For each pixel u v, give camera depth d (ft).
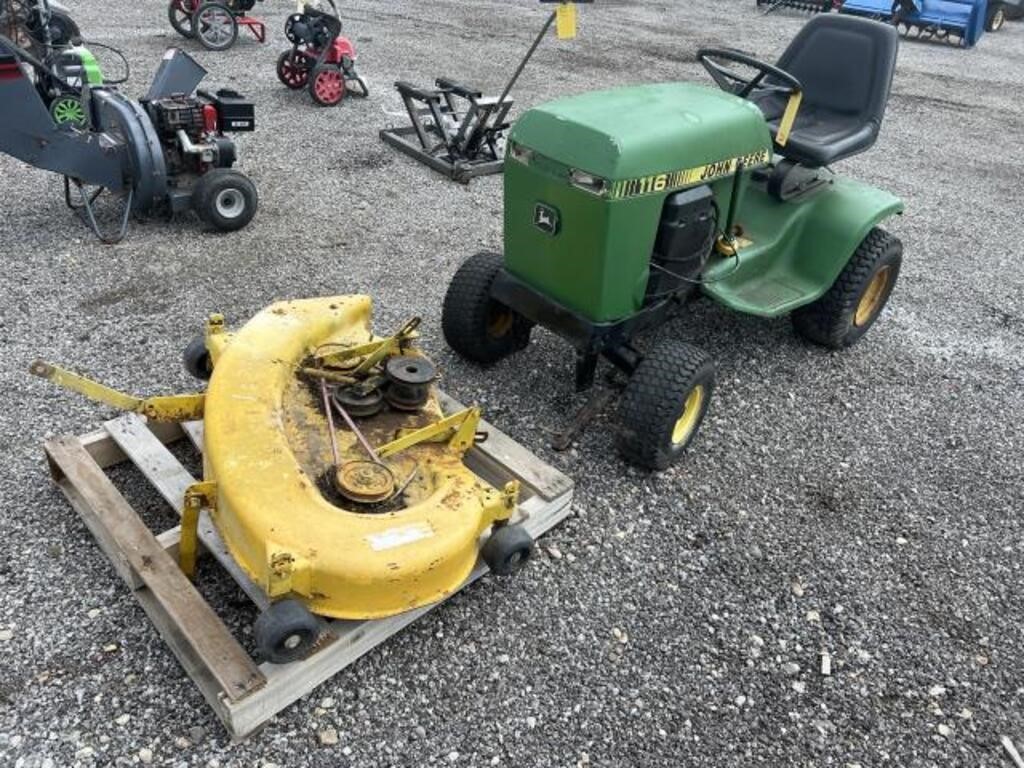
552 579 9.00
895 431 12.02
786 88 13.39
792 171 12.25
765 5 46.21
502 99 19.27
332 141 20.76
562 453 10.80
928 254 18.04
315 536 7.05
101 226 15.49
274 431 7.88
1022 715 8.09
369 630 7.61
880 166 23.43
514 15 38.22
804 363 13.37
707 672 8.18
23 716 7.09
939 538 10.16
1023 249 18.75
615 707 7.73
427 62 28.84
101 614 8.00
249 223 16.10
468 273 11.41
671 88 10.92
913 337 14.60
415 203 17.76
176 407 8.66
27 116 13.69
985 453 11.76
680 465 10.88
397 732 7.30
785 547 9.78
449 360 12.35
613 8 42.45
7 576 8.28
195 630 7.22
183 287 13.69
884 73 12.92
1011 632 8.98
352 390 8.79
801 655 8.46
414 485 8.23
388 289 14.23
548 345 12.94
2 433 10.05
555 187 9.55
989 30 46.55
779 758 7.47
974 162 24.47
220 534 7.73
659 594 8.97
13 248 14.40
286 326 9.14
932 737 7.80
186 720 7.18
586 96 10.23
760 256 11.91
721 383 12.64
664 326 13.88
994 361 14.08
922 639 8.79
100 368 11.41
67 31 22.99
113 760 6.84
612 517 9.91
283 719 7.28
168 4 32.96
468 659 8.01
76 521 8.99
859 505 10.55
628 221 9.32
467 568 7.89
